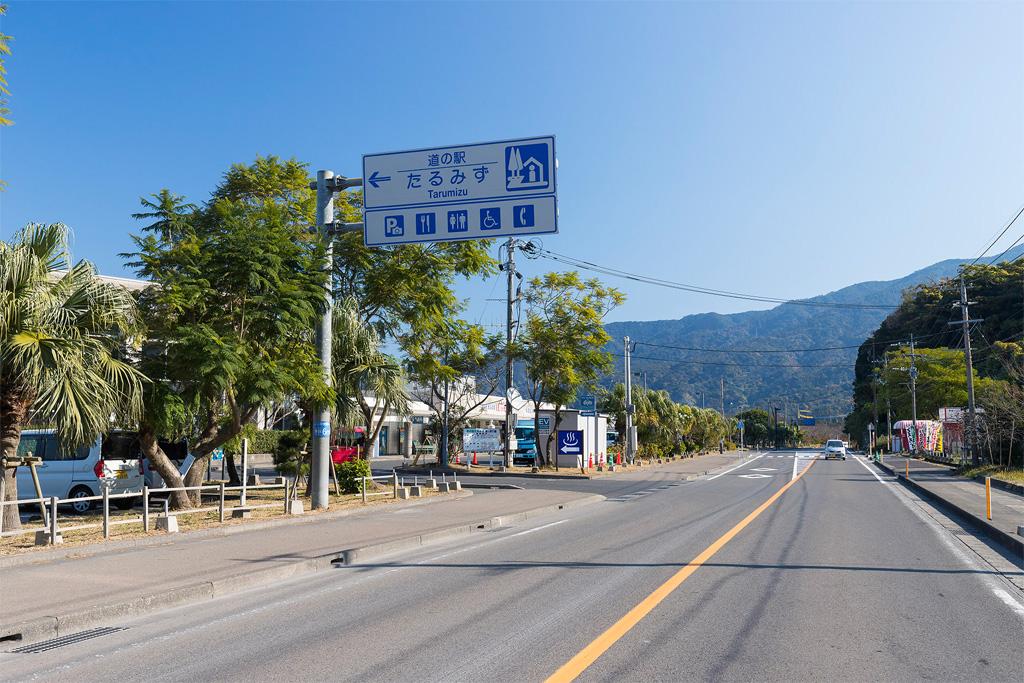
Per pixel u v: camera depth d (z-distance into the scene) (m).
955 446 46.34
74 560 10.94
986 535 14.44
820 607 8.15
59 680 5.96
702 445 80.56
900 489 27.86
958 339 80.75
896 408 77.88
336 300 22.06
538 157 16.22
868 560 11.32
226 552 11.74
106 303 13.09
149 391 15.16
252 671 6.09
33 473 13.10
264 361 15.88
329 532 14.25
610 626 7.35
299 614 8.14
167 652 6.71
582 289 37.31
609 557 11.70
